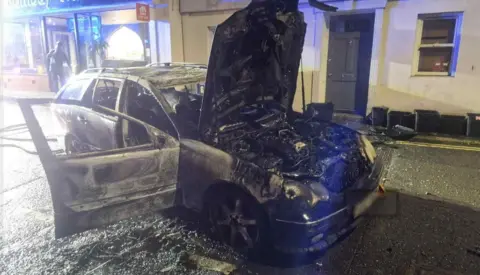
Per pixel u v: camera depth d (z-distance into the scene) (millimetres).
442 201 4352
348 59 8930
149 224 3855
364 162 3752
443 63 7801
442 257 3205
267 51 3906
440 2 7363
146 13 10250
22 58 15555
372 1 7836
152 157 3311
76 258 3252
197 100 4715
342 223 3158
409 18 7703
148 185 3346
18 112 10258
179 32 10664
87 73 5035
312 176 3113
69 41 14000
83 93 4758
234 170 3111
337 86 9203
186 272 3031
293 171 3178
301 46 4324
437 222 3832
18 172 5562
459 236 3551
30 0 13383
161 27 10570
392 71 8086
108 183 3123
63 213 2955
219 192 3311
